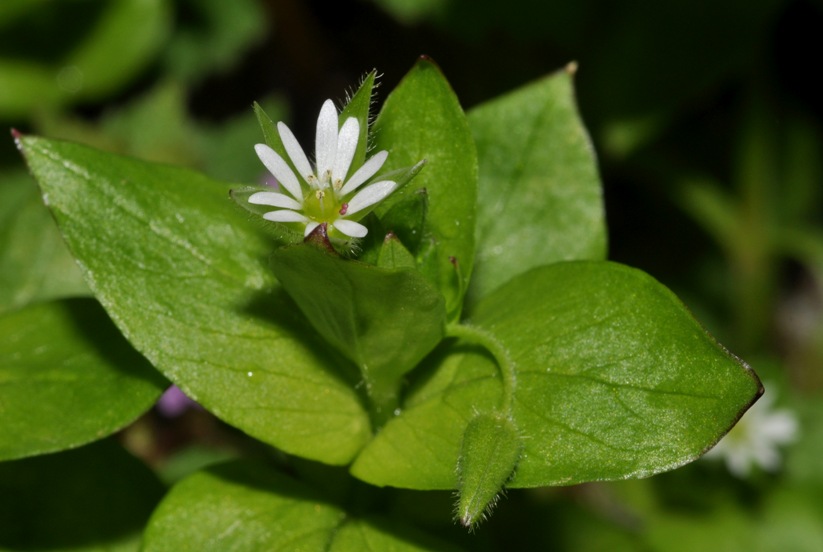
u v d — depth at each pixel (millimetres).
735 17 209
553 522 198
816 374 239
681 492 208
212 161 215
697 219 229
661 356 158
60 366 167
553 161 174
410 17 212
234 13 225
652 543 205
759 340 230
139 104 216
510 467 157
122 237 163
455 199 165
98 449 175
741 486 209
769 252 229
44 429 164
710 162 232
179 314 164
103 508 174
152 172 165
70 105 216
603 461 157
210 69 227
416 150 165
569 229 173
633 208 239
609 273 161
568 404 159
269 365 165
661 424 156
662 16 211
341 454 165
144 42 214
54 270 189
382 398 165
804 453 212
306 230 156
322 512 167
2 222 193
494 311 166
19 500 173
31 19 208
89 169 163
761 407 211
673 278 234
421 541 166
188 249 165
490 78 228
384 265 159
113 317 162
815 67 242
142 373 167
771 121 234
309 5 238
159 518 165
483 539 177
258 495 167
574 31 214
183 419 203
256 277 166
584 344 160
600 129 215
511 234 173
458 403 164
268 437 164
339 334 162
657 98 210
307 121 238
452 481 161
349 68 239
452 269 165
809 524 208
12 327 170
